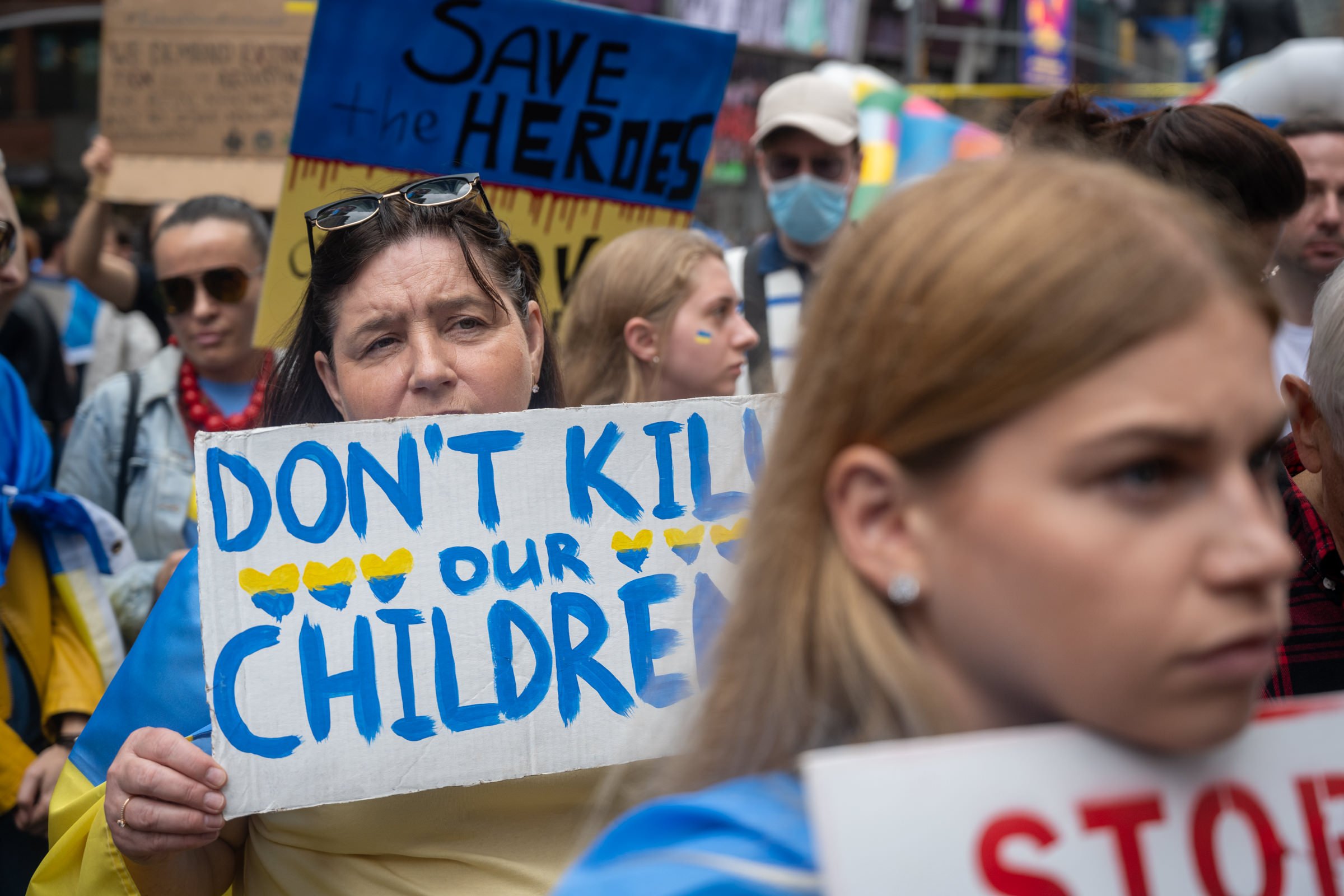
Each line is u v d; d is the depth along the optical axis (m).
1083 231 0.77
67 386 4.83
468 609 1.65
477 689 1.63
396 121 3.02
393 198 1.86
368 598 1.63
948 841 0.76
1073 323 0.74
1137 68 20.75
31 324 4.71
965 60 19.30
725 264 3.15
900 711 0.83
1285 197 2.30
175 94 4.63
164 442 3.46
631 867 0.79
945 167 0.89
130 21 4.65
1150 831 0.79
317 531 1.63
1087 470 0.74
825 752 0.86
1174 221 0.79
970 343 0.76
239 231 3.57
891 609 0.84
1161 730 0.74
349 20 2.94
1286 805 0.83
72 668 2.79
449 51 3.03
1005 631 0.77
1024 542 0.75
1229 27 10.91
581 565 1.69
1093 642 0.74
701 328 3.02
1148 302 0.74
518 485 1.69
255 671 1.59
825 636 0.85
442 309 1.81
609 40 3.17
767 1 13.30
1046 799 0.78
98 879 1.66
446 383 1.79
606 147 3.24
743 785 0.85
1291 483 1.92
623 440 1.72
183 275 3.51
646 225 3.31
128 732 1.73
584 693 1.66
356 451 1.66
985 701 0.82
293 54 4.53
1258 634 0.74
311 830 1.65
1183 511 0.74
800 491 0.87
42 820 2.65
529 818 1.67
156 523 3.39
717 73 3.28
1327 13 18.09
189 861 1.72
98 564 2.89
